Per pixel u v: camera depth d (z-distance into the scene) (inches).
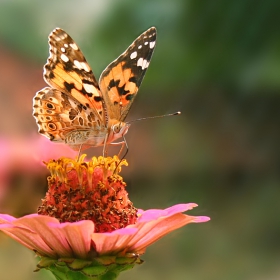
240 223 23.7
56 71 18.5
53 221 17.4
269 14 21.7
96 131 18.7
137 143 23.5
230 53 22.1
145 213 18.3
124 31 22.3
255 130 23.6
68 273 17.8
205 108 23.2
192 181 23.7
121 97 18.8
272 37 21.8
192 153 23.8
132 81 18.9
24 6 22.2
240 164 23.9
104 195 18.1
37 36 22.2
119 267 17.8
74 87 18.5
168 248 23.4
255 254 23.5
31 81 21.7
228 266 23.3
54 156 19.2
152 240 18.1
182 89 22.8
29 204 19.1
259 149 23.8
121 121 18.8
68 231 17.5
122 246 17.8
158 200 23.5
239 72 22.2
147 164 23.5
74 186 18.1
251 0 21.7
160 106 23.3
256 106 23.0
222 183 23.9
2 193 19.0
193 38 22.1
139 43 19.0
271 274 23.2
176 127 23.6
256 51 22.0
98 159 18.3
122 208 18.1
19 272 20.2
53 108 18.7
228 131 23.7
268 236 23.6
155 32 19.1
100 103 18.5
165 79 22.6
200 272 23.2
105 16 22.4
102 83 18.7
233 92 22.7
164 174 23.6
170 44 22.3
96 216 18.0
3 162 19.0
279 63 22.0
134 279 23.0
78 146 18.9
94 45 22.4
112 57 22.3
